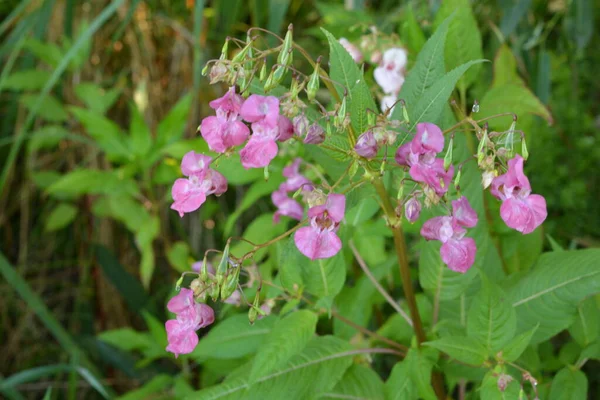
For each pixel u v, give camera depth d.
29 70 1.01
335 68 0.59
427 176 0.55
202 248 1.16
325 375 0.65
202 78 1.15
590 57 1.11
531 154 0.99
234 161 0.79
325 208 0.56
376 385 0.66
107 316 1.17
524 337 0.61
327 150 0.58
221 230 1.16
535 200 0.56
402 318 0.72
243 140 0.56
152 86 1.16
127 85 1.17
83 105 1.15
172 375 1.02
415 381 0.64
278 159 0.80
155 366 1.03
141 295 1.09
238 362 0.81
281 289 0.68
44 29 1.02
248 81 0.56
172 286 1.06
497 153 0.56
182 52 1.16
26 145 1.15
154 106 1.16
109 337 0.88
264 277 0.78
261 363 0.61
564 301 0.65
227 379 0.65
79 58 1.02
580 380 0.66
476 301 0.62
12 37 1.05
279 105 0.56
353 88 0.59
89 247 1.17
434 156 0.56
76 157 1.17
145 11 1.15
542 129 1.00
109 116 1.17
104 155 1.16
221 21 1.08
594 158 1.01
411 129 0.57
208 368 0.83
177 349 0.58
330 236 0.56
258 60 0.57
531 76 0.95
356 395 0.66
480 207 0.66
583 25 0.92
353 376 0.67
